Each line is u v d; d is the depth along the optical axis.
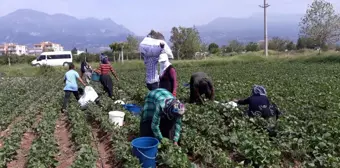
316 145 7.87
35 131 10.97
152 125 7.29
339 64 35.22
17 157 8.88
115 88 18.67
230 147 8.32
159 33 9.45
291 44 77.50
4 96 17.59
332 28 46.75
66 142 10.02
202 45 63.53
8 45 149.50
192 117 9.91
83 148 7.95
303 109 10.88
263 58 44.41
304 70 28.48
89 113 12.42
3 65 52.28
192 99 12.22
